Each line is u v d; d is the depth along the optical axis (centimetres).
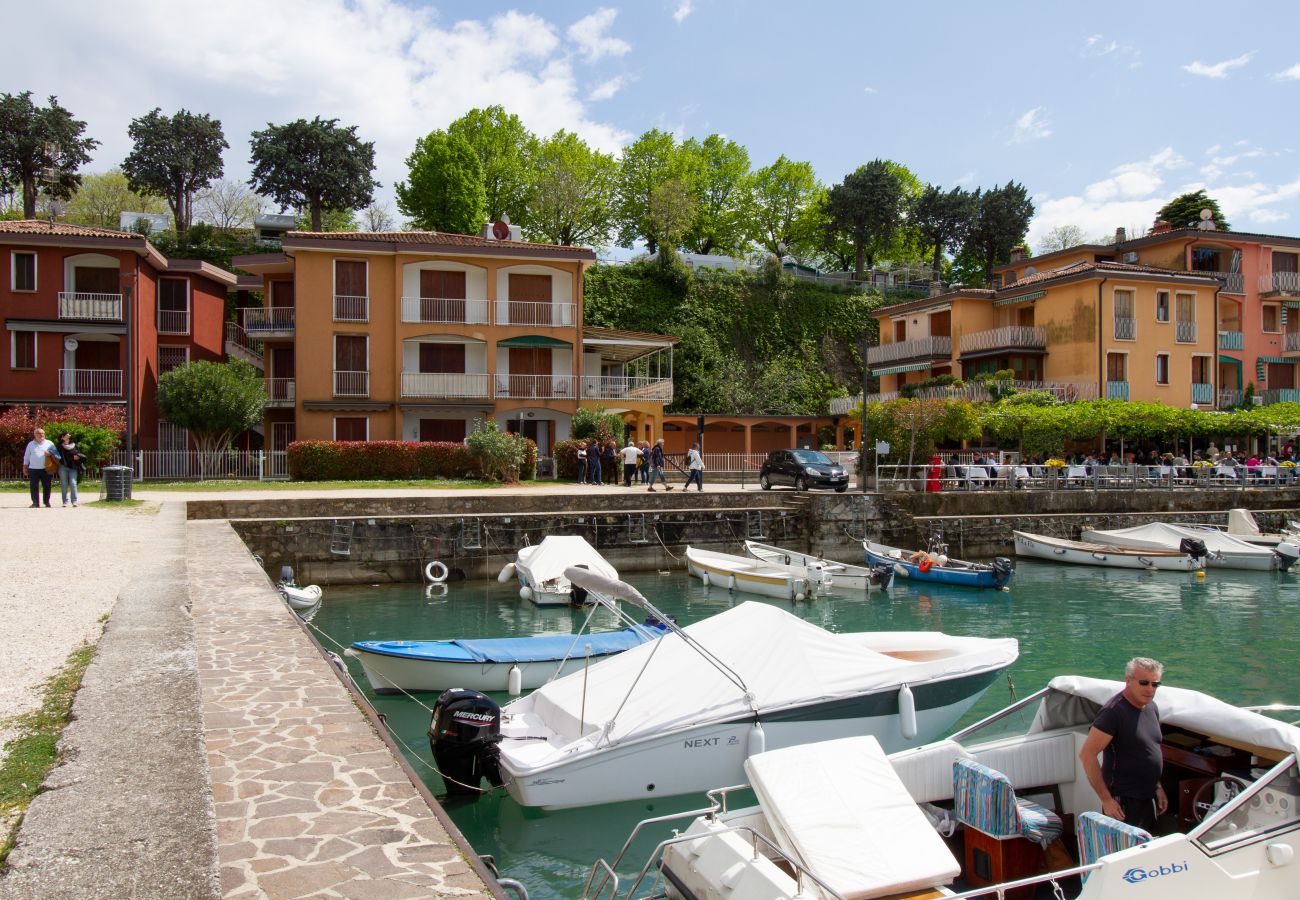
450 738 917
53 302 3753
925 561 2658
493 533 2606
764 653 1061
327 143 6388
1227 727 690
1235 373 4981
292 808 489
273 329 4053
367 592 2381
